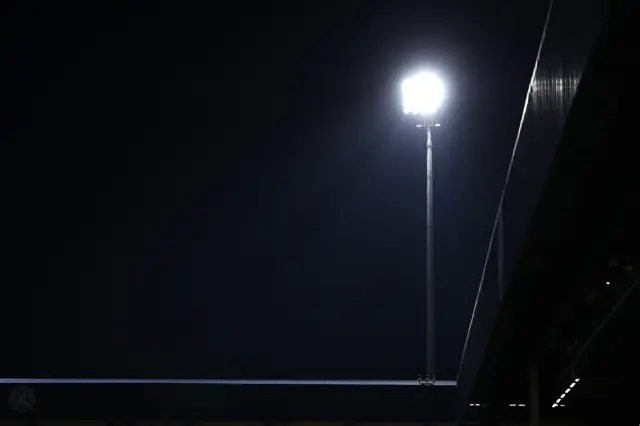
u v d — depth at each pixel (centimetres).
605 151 1686
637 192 1828
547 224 1978
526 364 2683
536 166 1858
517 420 3197
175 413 3953
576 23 1475
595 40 1369
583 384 2692
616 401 2848
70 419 3962
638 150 1683
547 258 2112
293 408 3931
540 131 1802
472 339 2847
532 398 2642
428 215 4406
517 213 2084
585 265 2139
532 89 1881
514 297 2298
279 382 3959
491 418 3222
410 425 3894
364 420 3903
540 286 2244
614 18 1304
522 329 2473
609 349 2422
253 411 3934
